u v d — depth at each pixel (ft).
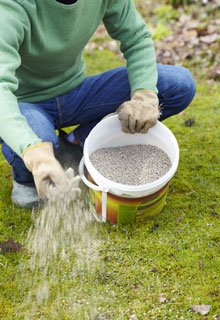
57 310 4.82
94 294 5.00
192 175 7.11
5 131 4.42
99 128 6.26
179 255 5.47
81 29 5.67
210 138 8.18
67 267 5.40
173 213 6.26
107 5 5.95
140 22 6.38
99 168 6.18
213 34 11.87
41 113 6.11
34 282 5.19
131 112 5.80
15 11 4.75
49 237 5.92
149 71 6.14
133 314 4.72
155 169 6.15
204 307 4.71
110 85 6.75
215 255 5.43
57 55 5.72
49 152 4.58
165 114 7.18
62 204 6.55
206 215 6.17
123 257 5.51
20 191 6.40
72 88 6.64
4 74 4.53
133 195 5.40
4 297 5.01
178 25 12.93
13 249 5.67
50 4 5.02
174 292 4.97
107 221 6.11
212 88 10.16
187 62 11.28
